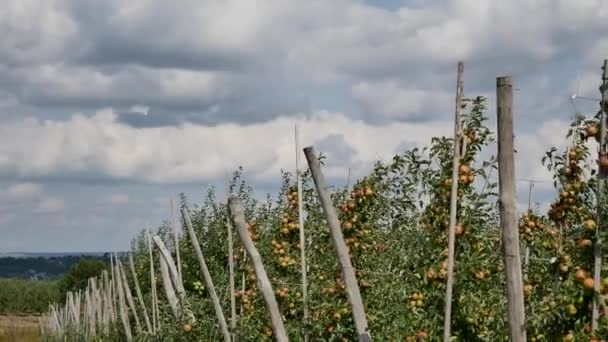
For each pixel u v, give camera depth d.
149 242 16.28
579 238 6.30
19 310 65.88
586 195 6.97
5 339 42.19
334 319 8.68
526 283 7.61
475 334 7.34
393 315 8.05
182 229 17.22
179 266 13.92
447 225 7.35
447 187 7.24
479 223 7.32
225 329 11.30
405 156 7.46
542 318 6.32
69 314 33.56
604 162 6.04
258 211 13.54
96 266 50.91
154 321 15.91
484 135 7.27
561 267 6.57
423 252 7.45
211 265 14.73
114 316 21.64
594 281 6.06
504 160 5.36
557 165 7.25
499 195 5.39
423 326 7.46
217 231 14.84
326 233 9.48
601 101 6.07
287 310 10.11
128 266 24.12
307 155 7.83
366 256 8.81
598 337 5.94
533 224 8.49
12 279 69.25
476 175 7.29
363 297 8.55
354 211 8.95
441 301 7.30
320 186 7.80
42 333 40.00
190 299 13.13
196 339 12.65
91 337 24.69
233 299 11.29
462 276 7.23
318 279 9.43
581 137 6.49
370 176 8.91
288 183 11.68
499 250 7.61
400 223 8.65
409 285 7.87
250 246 9.30
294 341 9.71
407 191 8.26
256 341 11.06
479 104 7.29
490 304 7.37
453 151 6.81
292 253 10.41
